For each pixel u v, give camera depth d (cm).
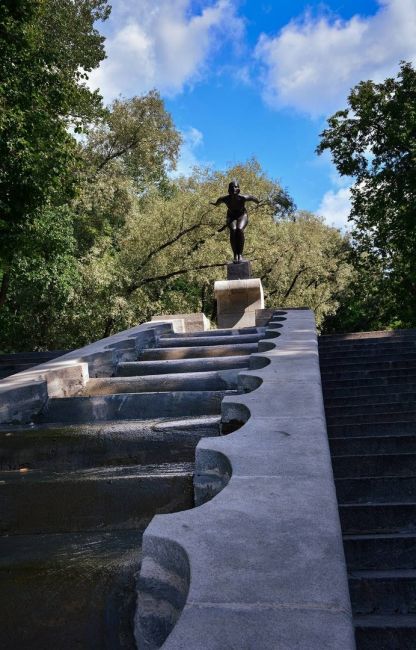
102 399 556
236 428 405
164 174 3350
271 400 399
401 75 2331
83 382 668
